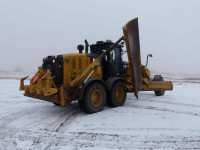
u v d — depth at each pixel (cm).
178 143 315
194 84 1343
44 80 470
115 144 312
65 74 513
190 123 413
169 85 749
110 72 621
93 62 540
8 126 408
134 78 538
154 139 331
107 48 620
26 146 307
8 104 635
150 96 779
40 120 453
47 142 322
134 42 548
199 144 312
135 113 498
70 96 495
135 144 312
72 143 318
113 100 564
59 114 509
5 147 304
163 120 434
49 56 526
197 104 608
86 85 480
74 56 531
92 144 313
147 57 732
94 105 510
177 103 625
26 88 537
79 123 423
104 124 413
